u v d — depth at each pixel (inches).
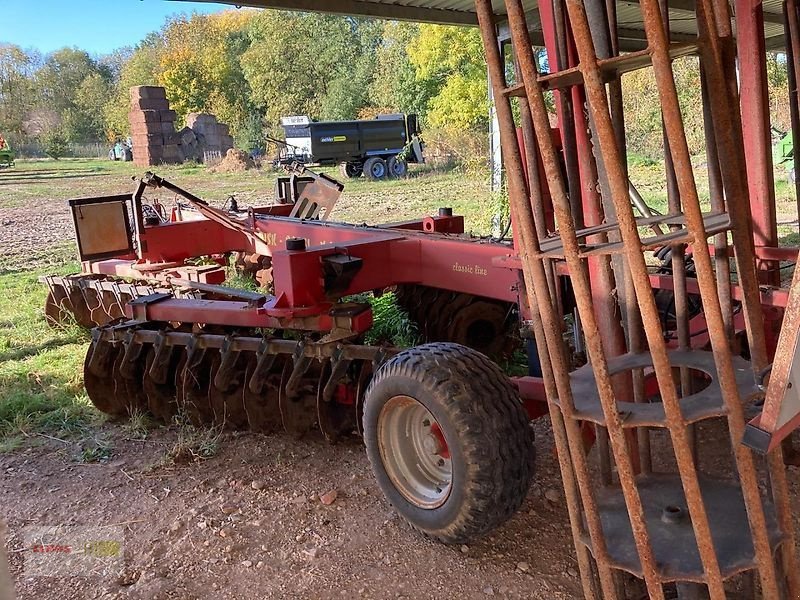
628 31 348.2
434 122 1027.9
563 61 110.7
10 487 162.4
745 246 91.8
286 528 140.7
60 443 185.2
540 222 111.6
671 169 114.4
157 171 1339.8
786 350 74.9
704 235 77.6
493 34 87.0
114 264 271.4
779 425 76.6
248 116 1975.9
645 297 78.4
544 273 89.3
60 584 125.6
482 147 883.4
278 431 185.2
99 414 202.8
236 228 263.3
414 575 123.6
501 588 118.9
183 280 238.8
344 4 244.8
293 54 1948.8
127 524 144.9
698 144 753.6
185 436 184.2
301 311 172.2
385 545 133.0
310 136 1007.6
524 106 108.1
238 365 187.0
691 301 172.9
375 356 158.9
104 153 2050.9
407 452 134.8
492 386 122.9
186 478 163.5
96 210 252.8
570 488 97.5
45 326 291.6
